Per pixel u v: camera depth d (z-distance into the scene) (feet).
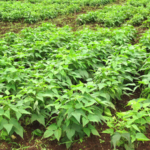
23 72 13.44
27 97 9.98
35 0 52.24
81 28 29.53
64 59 14.52
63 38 20.48
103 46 16.98
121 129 8.41
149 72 12.52
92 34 20.57
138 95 12.94
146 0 38.58
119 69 13.15
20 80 11.92
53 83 11.71
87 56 14.89
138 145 8.75
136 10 32.63
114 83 11.10
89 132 8.79
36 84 10.50
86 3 45.68
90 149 8.83
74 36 23.00
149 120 8.44
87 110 8.29
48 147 8.97
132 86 13.89
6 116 8.07
